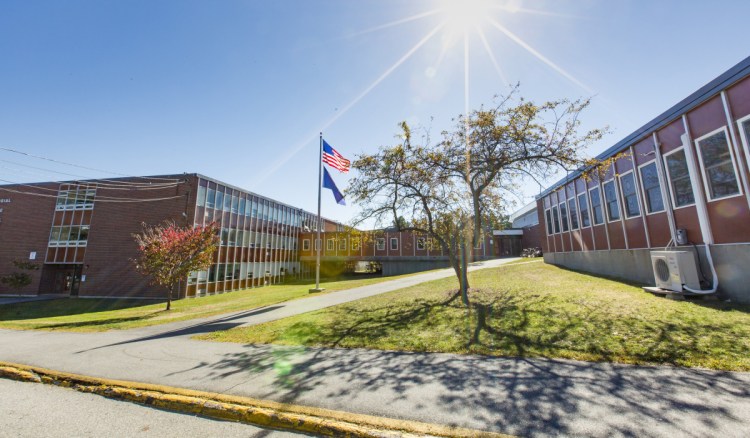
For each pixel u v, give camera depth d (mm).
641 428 3191
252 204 35188
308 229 47938
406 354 5988
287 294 21000
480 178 13742
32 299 25938
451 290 13633
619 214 14047
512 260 34688
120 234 27297
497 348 5938
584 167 11773
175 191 27094
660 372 4523
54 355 7008
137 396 4645
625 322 6855
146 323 11703
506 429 3293
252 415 3920
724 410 3457
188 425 3871
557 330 6656
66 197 29203
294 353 6445
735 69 8742
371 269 60844
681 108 10367
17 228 29469
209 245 19484
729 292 8984
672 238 10906
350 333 7809
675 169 10875
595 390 4062
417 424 3469
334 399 4188
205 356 6559
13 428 3852
